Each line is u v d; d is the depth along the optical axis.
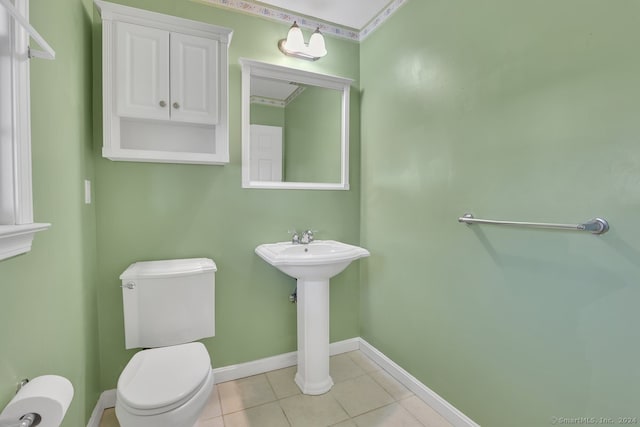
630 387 0.94
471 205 1.44
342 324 2.28
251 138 1.94
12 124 0.80
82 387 1.33
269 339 2.03
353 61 2.25
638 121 0.90
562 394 1.11
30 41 0.92
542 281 1.16
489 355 1.36
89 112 1.51
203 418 1.58
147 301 1.54
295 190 2.07
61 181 1.14
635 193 0.91
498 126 1.31
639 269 0.91
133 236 1.68
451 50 1.53
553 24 1.11
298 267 1.63
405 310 1.87
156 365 1.25
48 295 1.00
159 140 1.72
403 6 1.85
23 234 0.78
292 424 1.54
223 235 1.88
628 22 0.92
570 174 1.07
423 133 1.71
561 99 1.09
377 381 1.91
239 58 1.84
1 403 0.73
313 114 2.12
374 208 2.14
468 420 1.46
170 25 1.54
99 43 1.58
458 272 1.51
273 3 1.94
